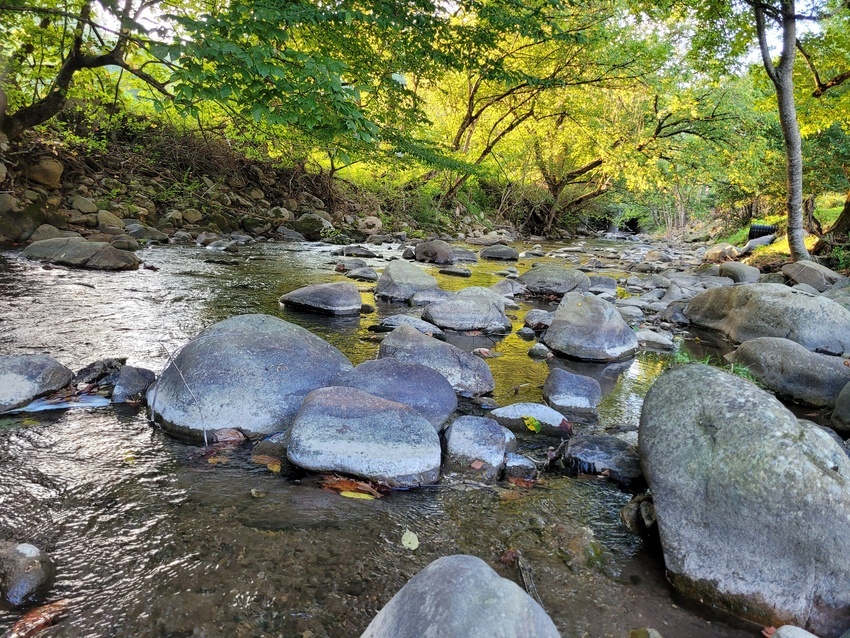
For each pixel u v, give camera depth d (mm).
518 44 19344
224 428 3705
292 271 10578
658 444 2906
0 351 4926
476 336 7031
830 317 6910
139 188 14945
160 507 2891
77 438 3557
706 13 13133
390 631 1850
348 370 4312
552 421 4242
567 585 2512
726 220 30859
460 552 2701
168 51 4895
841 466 2506
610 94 21484
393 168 16750
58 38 11180
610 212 39875
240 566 2477
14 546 2389
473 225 25734
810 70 14047
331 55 10336
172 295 7715
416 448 3354
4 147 11234
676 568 2547
